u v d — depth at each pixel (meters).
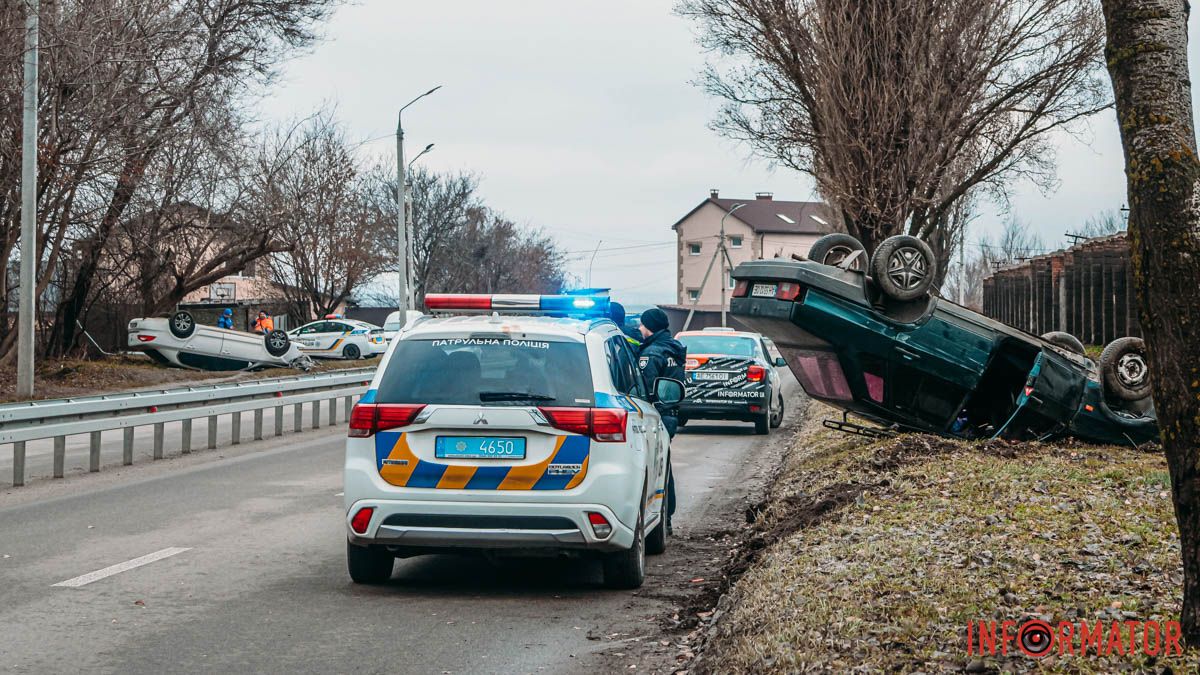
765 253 106.44
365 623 7.42
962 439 13.68
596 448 8.12
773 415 23.23
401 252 42.97
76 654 6.59
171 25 33.16
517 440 8.10
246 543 10.21
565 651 6.78
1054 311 35.62
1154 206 4.91
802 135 29.42
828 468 12.61
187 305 57.69
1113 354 13.34
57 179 31.38
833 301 13.15
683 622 7.46
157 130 34.16
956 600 6.30
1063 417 13.38
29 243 26.86
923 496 9.73
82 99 30.45
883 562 7.28
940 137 26.78
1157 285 4.90
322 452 18.19
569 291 12.97
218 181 38.78
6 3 27.94
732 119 30.19
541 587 8.67
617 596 8.37
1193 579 4.99
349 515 8.16
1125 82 5.04
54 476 14.74
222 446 19.20
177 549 9.89
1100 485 10.12
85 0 30.39
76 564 9.21
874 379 13.59
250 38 36.22
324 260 57.56
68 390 30.48
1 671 6.23
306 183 53.16
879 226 27.20
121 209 35.62
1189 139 4.95
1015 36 27.61
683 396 10.20
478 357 8.32
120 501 12.73
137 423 16.16
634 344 13.37
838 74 26.83
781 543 8.45
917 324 13.17
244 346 40.09
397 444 8.13
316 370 40.19
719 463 17.67
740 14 28.78
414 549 8.21
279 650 6.73
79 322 39.97
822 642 5.67
